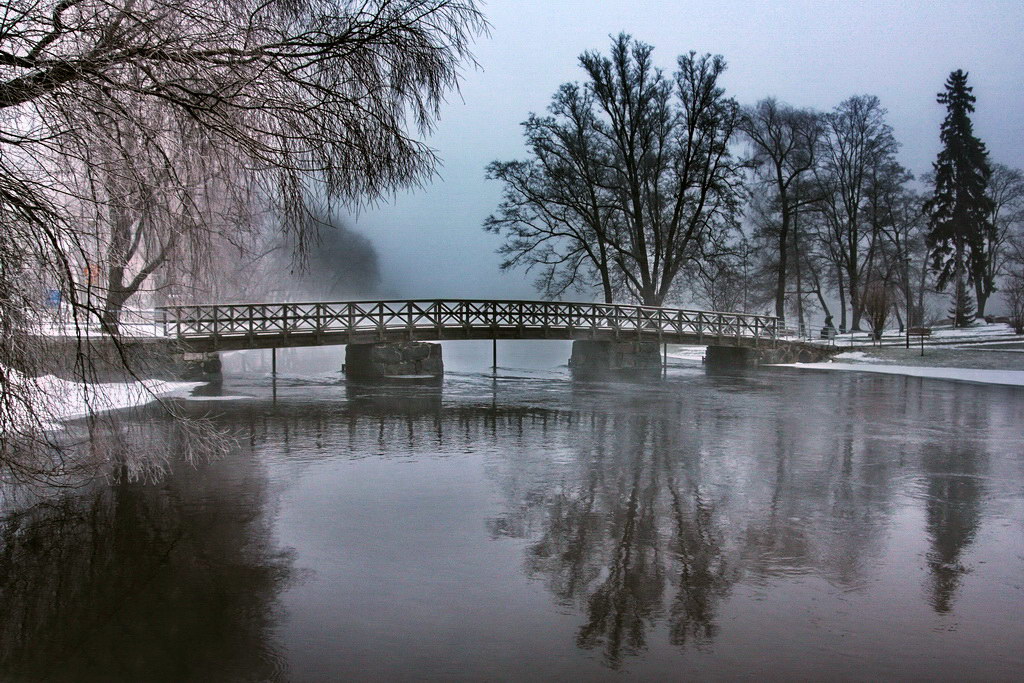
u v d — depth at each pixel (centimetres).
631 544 711
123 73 559
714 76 3641
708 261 3778
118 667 457
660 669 457
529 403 1981
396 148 654
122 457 763
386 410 1795
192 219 609
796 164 4609
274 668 456
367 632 511
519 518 802
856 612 549
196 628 515
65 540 712
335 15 628
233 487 945
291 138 625
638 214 3747
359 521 786
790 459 1162
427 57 641
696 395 2227
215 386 2427
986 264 5306
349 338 2742
